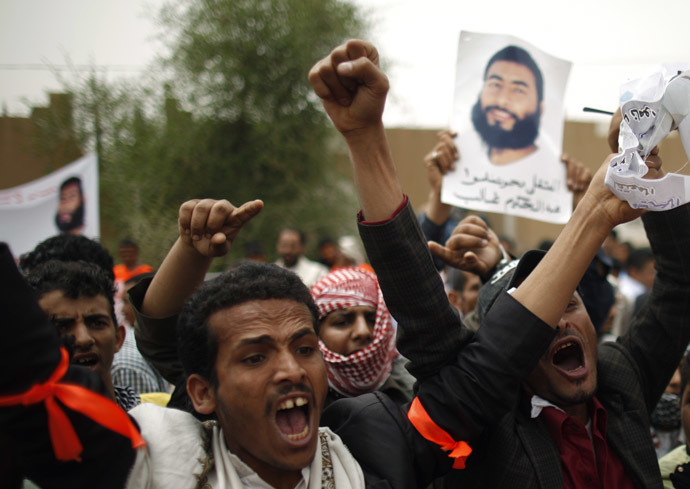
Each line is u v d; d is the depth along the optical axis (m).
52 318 1.86
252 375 1.45
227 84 12.15
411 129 13.93
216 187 11.97
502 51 3.25
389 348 2.73
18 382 1.22
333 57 1.48
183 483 1.43
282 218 11.95
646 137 1.55
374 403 1.83
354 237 12.52
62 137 12.77
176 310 1.91
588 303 2.99
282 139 12.23
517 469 1.77
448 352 1.74
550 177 3.22
